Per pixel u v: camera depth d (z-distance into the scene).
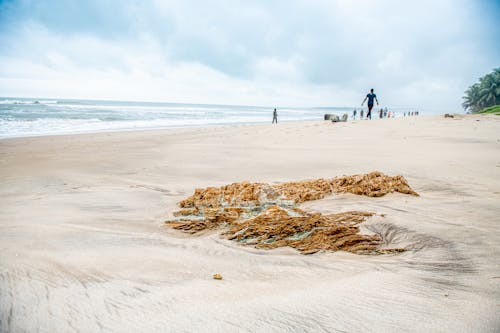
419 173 7.83
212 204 5.75
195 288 2.58
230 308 2.24
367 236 4.16
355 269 3.17
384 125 18.17
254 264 3.31
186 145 14.53
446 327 2.04
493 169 8.12
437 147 11.70
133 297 2.36
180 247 3.79
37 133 21.95
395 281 2.80
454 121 18.56
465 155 10.09
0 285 2.39
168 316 2.11
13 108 47.97
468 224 4.27
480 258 3.21
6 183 7.84
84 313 2.11
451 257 3.31
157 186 7.45
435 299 2.44
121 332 1.92
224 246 3.95
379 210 5.11
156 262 3.17
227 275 2.96
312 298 2.44
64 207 5.53
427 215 4.74
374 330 2.02
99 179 8.28
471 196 5.79
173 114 54.78
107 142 16.38
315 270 3.15
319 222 4.60
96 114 44.50
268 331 1.97
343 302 2.38
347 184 6.40
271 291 2.60
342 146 12.58
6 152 13.20
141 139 17.55
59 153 12.89
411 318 2.16
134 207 5.68
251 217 5.12
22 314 2.05
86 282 2.56
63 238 3.76
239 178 8.13
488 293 2.51
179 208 5.68
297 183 6.54
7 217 4.79
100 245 3.61
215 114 63.41
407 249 3.70
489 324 2.06
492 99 78.06
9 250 3.17
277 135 16.75
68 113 43.09
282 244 4.01
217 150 12.62
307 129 18.47
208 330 1.96
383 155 10.48
